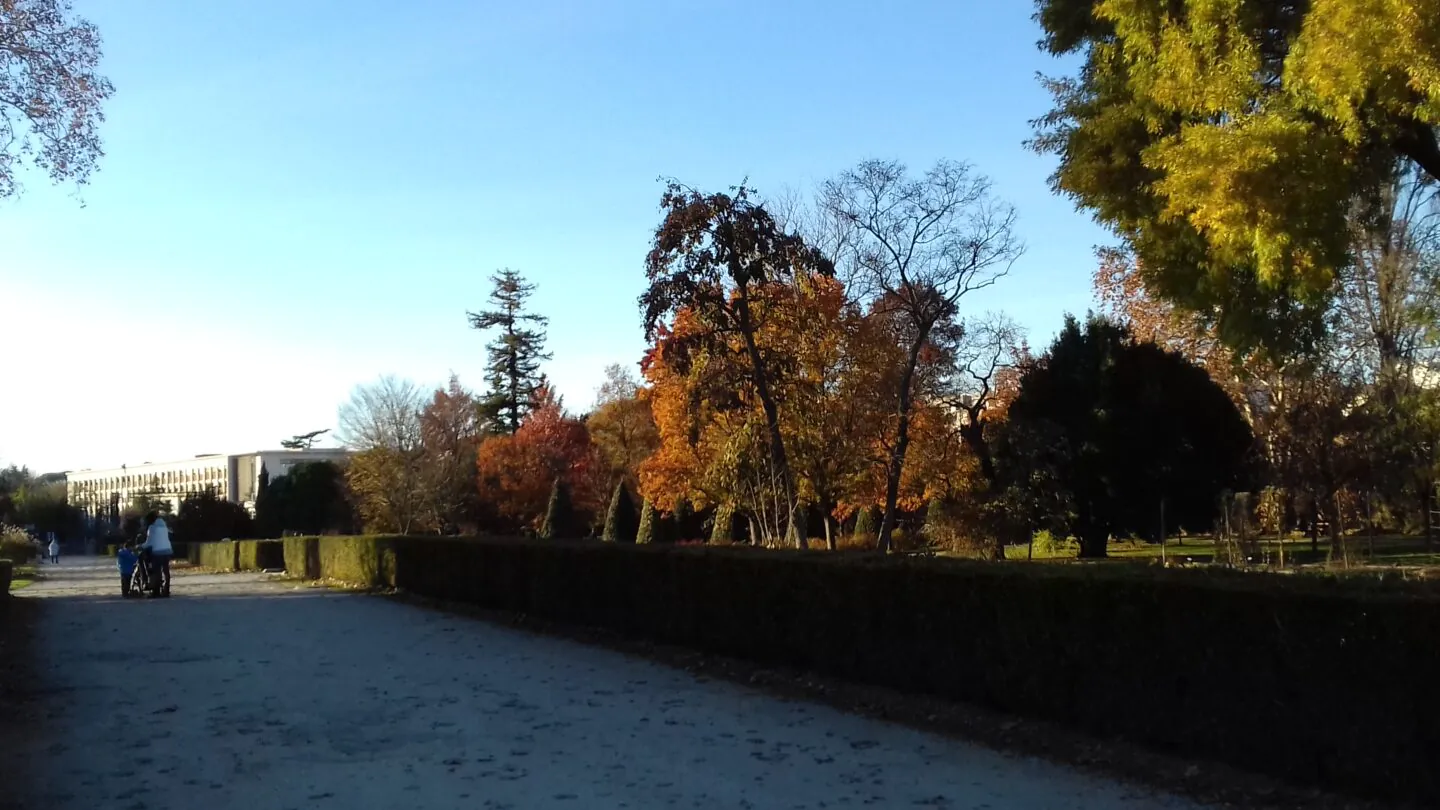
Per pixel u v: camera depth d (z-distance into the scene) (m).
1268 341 14.77
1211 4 12.72
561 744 9.33
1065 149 16.34
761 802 7.44
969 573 10.51
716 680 12.94
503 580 21.36
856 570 11.95
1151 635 8.72
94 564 76.38
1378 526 40.28
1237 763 8.03
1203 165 12.54
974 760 8.73
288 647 16.39
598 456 64.19
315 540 36.06
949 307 27.05
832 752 9.02
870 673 11.70
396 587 28.14
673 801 7.45
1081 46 16.17
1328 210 12.39
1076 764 8.55
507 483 63.78
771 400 23.44
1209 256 14.38
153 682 12.91
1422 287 26.89
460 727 10.08
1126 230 15.51
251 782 8.04
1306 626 7.60
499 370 83.25
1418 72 11.11
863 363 26.84
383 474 65.75
